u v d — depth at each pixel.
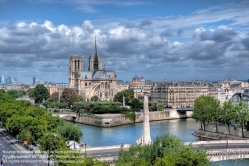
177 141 199.88
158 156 188.62
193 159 172.62
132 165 167.75
